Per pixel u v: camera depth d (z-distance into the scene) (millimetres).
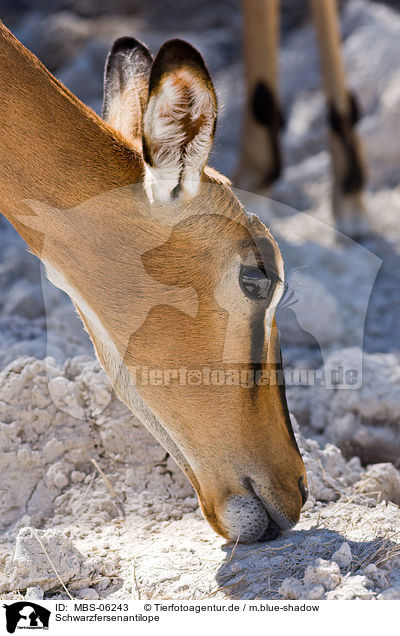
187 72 2232
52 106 2586
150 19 14062
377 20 10367
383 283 6457
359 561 2709
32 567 2760
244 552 2822
